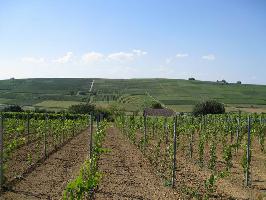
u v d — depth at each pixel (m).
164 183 14.23
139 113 78.19
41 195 12.30
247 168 14.28
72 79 158.12
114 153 22.14
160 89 135.25
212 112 65.44
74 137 32.25
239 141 22.09
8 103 104.88
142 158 20.36
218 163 19.03
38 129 26.08
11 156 19.11
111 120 66.44
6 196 12.13
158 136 30.27
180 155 21.44
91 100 112.88
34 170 16.27
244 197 12.63
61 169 16.67
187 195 12.69
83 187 9.58
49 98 116.19
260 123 25.86
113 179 14.80
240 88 135.38
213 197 12.56
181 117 33.97
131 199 12.05
